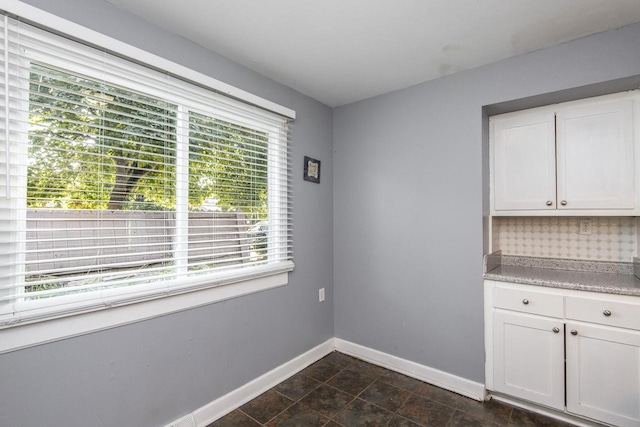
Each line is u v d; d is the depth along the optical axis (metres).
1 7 1.11
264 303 2.21
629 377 1.62
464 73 2.17
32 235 1.27
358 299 2.71
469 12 1.55
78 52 1.33
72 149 1.34
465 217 2.16
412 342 2.39
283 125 2.34
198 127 1.85
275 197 2.30
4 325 1.14
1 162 1.17
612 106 1.86
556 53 1.85
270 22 1.63
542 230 2.36
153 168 1.62
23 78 1.19
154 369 1.60
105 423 1.42
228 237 2.00
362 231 2.69
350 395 2.11
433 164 2.30
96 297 1.38
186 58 1.76
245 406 1.99
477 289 2.10
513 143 2.18
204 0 1.45
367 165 2.66
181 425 1.69
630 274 2.04
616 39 1.68
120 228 1.48
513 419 1.85
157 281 1.63
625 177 1.82
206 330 1.84
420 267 2.36
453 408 1.96
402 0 1.46
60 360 1.29
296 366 2.44
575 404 1.76
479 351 2.08
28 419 1.22
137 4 1.47
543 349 1.86
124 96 1.49
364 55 1.96
